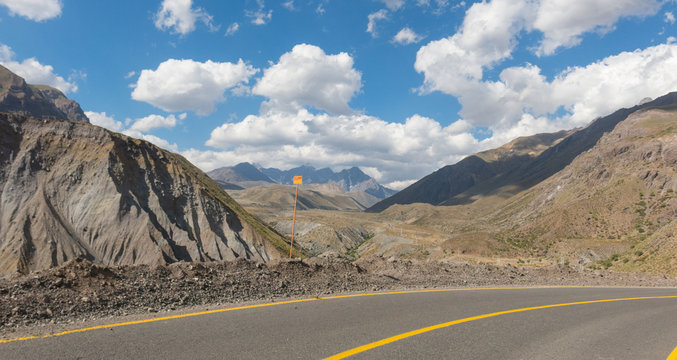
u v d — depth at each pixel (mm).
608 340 7773
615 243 104125
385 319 8438
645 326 9328
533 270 21203
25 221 61312
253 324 7438
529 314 9969
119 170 74125
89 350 5547
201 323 7305
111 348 5676
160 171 84312
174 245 72062
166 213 77812
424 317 8859
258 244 91750
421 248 141250
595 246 103250
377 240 176625
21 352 5328
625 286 18797
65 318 7062
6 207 63125
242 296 9938
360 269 15625
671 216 117875
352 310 9164
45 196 66500
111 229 67688
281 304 9406
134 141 84438
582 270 23422
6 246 57875
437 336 7297
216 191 133125
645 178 147500
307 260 14984
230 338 6473
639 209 132250
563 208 157625
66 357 5234
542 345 7148
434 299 11344
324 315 8500
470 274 17844
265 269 12828
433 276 16281
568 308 11250
